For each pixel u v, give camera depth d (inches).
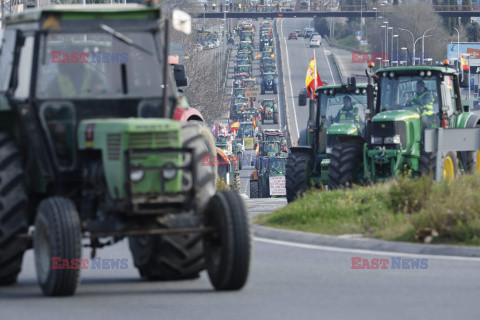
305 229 1785.2
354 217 1781.5
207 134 1368.1
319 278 1232.2
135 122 1040.2
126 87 1144.8
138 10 1149.1
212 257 1100.5
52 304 1011.3
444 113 2348.7
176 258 1157.1
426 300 1040.2
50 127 1128.2
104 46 1143.6
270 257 1473.9
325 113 2664.9
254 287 1141.1
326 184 2554.1
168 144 1042.7
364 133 2593.5
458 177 2020.2
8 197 1115.3
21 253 1146.0
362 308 983.6
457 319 922.1
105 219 1078.4
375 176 2338.8
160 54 1158.3
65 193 1140.5
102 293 1103.0
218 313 950.4
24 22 1159.6
